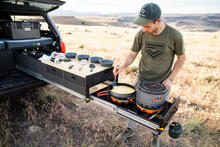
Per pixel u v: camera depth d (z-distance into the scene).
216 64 8.29
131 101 1.93
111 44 13.52
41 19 3.54
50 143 2.41
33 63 2.79
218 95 4.15
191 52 12.09
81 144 2.43
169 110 1.58
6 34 3.02
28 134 2.51
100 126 2.88
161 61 1.99
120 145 2.45
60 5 3.01
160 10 1.63
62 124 2.83
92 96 1.98
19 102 3.28
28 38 3.12
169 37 1.84
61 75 2.28
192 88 4.61
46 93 3.56
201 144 2.61
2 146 2.23
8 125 2.65
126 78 4.81
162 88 1.68
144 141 2.60
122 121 3.09
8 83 2.72
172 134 1.66
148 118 1.58
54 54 2.78
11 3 2.77
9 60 3.38
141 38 2.11
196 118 3.06
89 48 10.55
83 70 2.15
